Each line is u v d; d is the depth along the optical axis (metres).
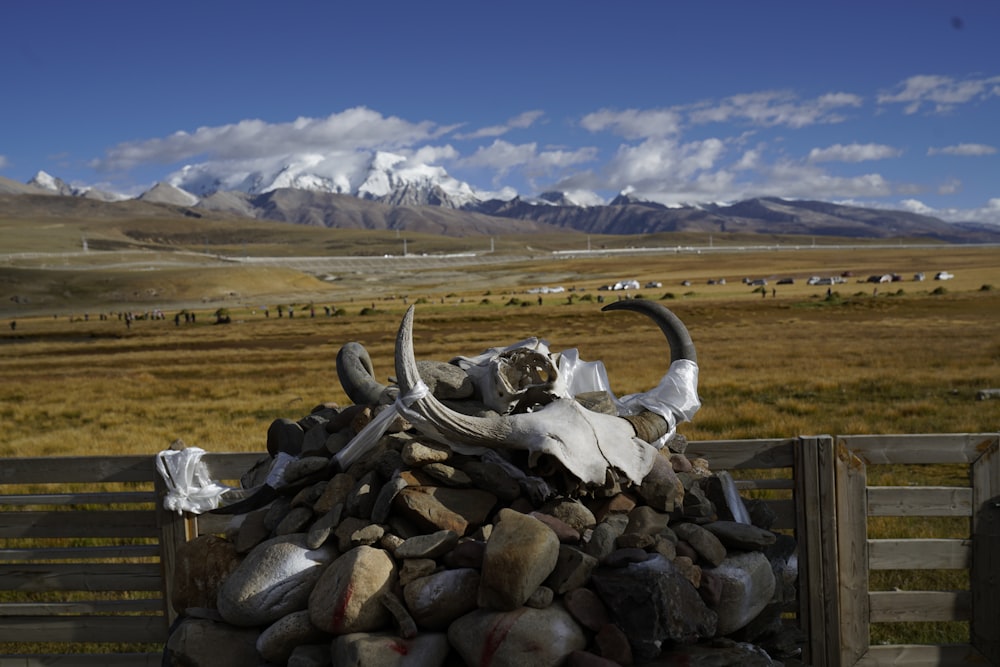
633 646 3.48
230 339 64.81
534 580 3.51
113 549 4.74
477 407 4.71
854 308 69.56
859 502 4.62
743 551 4.14
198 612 4.09
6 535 4.81
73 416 25.27
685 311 72.06
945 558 4.61
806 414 17.28
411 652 3.52
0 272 161.62
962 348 34.09
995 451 4.56
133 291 151.50
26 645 5.47
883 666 4.58
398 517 3.99
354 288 172.25
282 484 4.47
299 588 3.85
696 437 14.71
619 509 4.20
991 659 4.50
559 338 51.50
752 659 3.69
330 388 28.98
